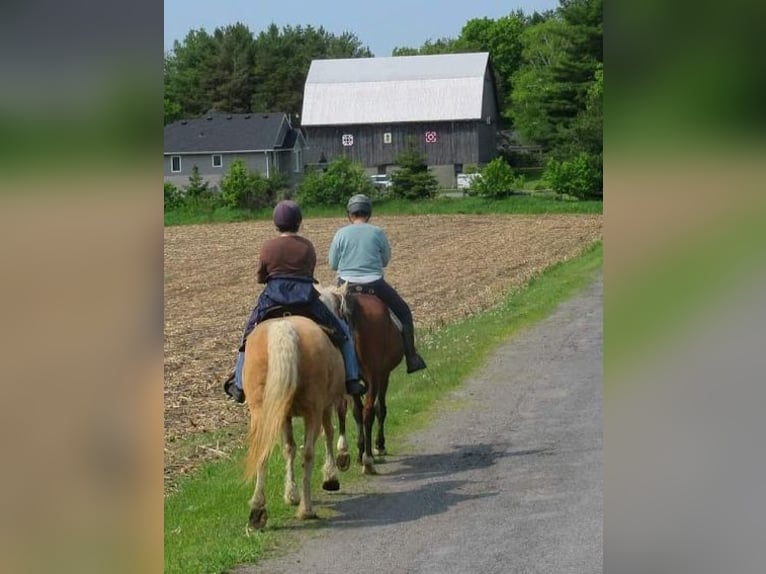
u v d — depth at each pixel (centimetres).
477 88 9181
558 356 1873
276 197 7294
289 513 999
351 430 1397
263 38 11906
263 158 8706
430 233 5431
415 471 1162
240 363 998
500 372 1747
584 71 7594
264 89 11425
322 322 1016
